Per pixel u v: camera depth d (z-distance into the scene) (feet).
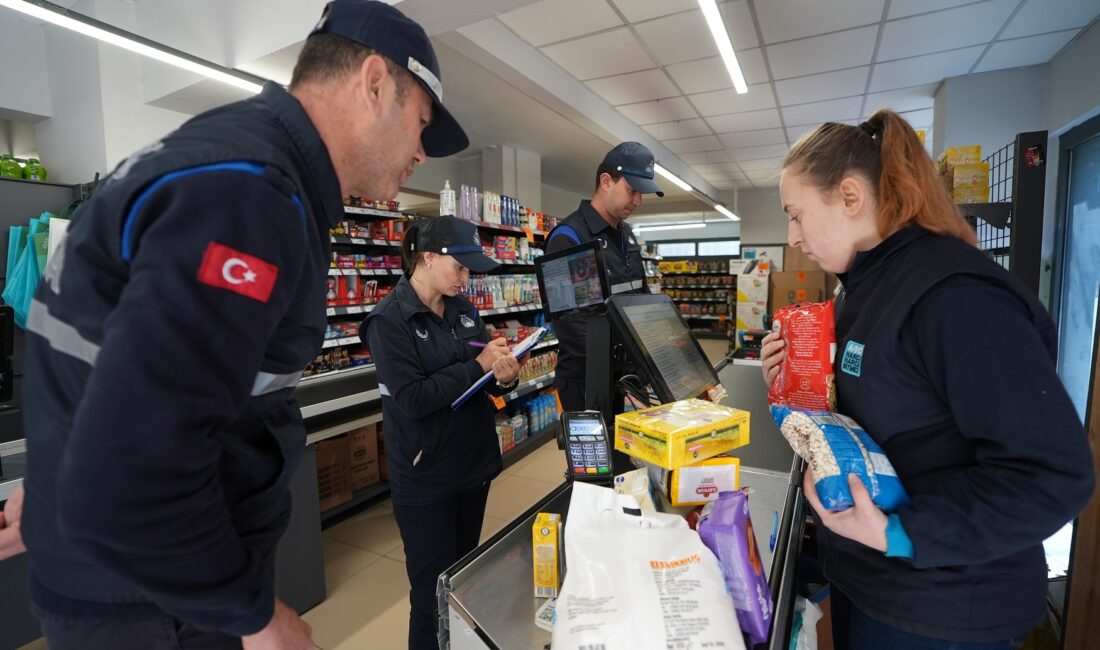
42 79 15.38
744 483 3.78
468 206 13.17
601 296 4.35
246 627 2.15
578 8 13.50
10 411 9.14
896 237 2.65
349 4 2.53
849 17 13.80
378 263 12.06
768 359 3.46
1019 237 7.07
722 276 44.19
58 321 1.99
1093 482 2.04
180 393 1.76
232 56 12.07
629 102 20.81
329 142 2.52
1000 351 2.13
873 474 2.26
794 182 2.88
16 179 11.80
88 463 1.66
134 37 9.75
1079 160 14.78
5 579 6.39
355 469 11.08
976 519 2.10
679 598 1.94
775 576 2.56
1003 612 2.48
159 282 1.74
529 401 15.39
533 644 2.23
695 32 14.79
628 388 4.02
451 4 9.77
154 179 1.87
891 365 2.47
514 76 15.49
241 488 2.37
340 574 8.75
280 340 2.35
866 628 2.81
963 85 17.76
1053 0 12.85
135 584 1.83
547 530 2.58
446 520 5.85
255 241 1.93
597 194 6.89
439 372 5.65
